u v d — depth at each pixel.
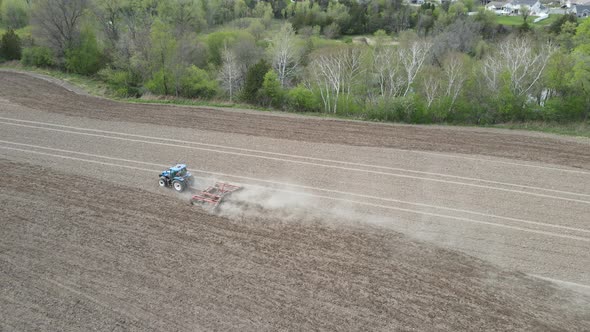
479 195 24.41
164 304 15.97
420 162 28.69
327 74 42.97
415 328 15.09
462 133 34.59
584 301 16.62
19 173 25.97
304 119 37.56
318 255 18.86
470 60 47.78
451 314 15.78
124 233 20.20
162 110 39.19
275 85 41.09
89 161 27.86
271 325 15.09
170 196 23.66
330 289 16.81
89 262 18.19
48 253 18.73
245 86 42.66
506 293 16.94
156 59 45.12
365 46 53.44
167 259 18.42
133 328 14.94
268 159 28.75
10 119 35.38
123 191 24.06
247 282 17.11
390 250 19.36
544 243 20.08
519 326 15.37
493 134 34.47
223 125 35.31
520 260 18.89
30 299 16.20
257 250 19.11
